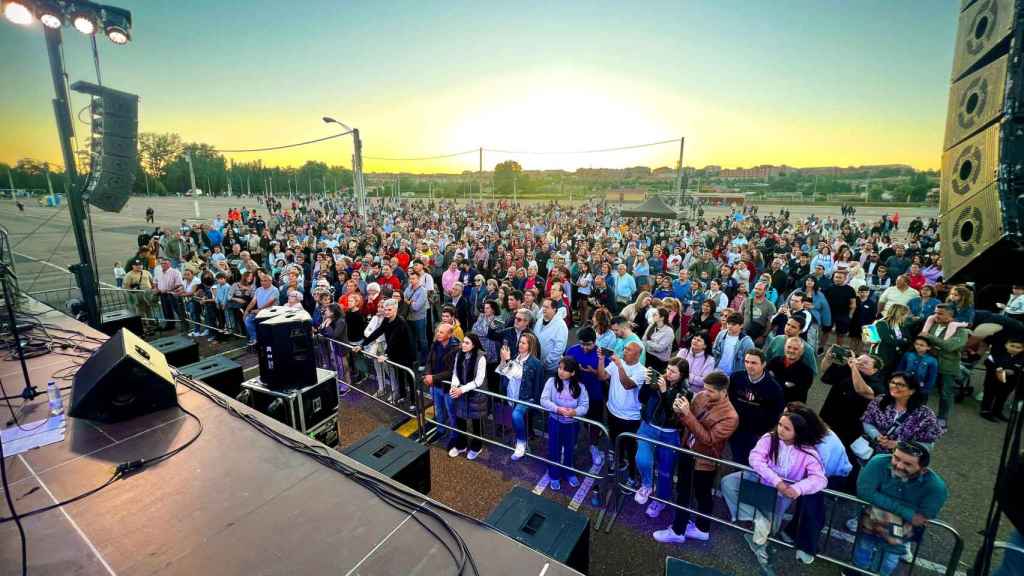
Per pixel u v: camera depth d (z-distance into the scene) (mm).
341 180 137000
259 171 118125
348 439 5730
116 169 7594
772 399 4262
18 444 3246
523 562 2242
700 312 7473
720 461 3758
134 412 3625
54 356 5230
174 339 7125
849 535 4105
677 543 4027
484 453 5418
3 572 2135
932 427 3723
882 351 5684
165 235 19500
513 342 5953
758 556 3820
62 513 2551
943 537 4109
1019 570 2604
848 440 4305
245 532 2404
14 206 43000
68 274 16422
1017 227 1814
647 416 4312
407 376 6449
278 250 15141
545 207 53031
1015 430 1639
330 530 2424
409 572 2156
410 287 8258
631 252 13820
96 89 7137
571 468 4492
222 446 3244
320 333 7098
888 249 12734
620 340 5574
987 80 2016
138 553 2260
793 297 6566
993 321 6020
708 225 31953
